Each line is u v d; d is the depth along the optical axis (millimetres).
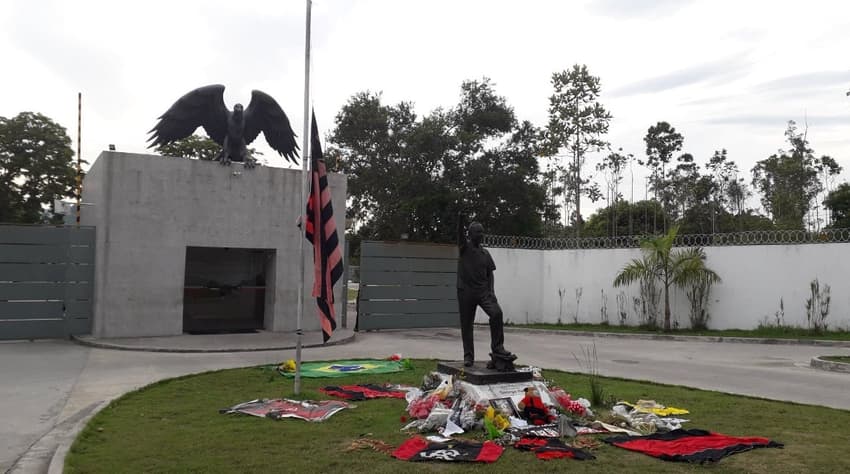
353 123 28266
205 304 17266
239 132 15867
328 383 9648
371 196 28516
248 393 8695
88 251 14953
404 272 19547
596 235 39156
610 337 18312
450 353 14062
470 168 26188
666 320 18703
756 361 13305
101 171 14602
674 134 37250
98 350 13055
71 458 5504
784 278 17750
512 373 7555
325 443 6121
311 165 8781
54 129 31516
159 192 14891
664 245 18938
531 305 22172
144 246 14688
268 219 16266
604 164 40188
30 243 14445
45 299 14531
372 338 16984
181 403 8008
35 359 11805
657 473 5301
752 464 5602
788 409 8109
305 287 16859
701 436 6535
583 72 29219
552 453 5785
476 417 6926
